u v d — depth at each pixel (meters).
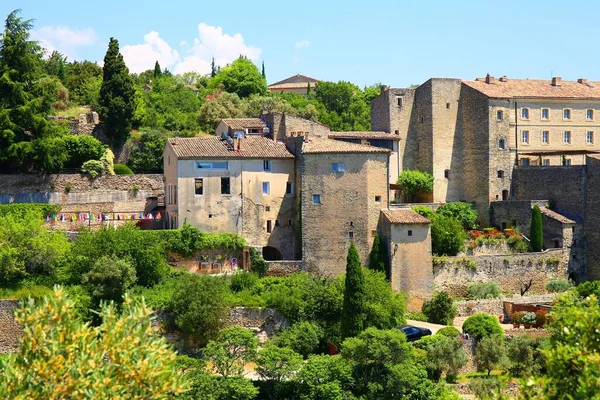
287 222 93.88
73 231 91.75
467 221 101.75
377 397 66.25
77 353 37.94
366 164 90.56
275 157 93.19
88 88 143.88
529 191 105.06
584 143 111.38
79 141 104.62
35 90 102.44
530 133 108.31
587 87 115.81
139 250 82.94
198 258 88.50
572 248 98.50
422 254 89.12
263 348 75.62
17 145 98.19
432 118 109.31
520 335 75.75
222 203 91.00
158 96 152.00
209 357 67.69
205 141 94.75
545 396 38.25
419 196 108.88
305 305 81.00
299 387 67.06
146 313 39.88
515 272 94.94
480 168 107.06
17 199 99.31
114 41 117.25
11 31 101.69
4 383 36.12
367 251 89.94
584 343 39.12
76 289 79.06
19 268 80.94
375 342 67.50
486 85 110.25
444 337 74.62
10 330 77.44
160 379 37.97
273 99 149.12
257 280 85.81
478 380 67.44
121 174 106.31
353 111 165.25
